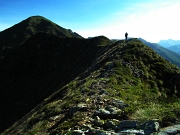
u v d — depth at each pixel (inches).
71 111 600.7
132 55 1254.3
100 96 661.3
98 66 1365.7
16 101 2748.5
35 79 3189.0
